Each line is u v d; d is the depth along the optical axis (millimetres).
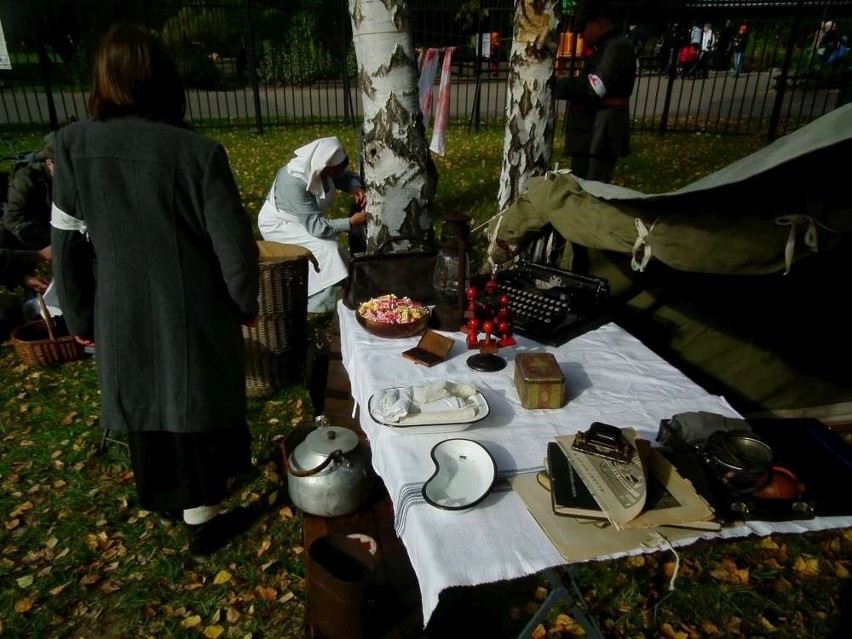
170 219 1767
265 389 3533
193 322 1857
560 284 2525
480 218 6395
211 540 2492
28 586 2389
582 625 1974
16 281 3623
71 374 3832
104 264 1818
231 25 16672
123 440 3227
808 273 2516
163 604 2324
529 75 3586
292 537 2609
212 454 2111
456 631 2113
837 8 11453
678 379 1979
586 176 5246
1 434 3295
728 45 17062
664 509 1291
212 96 15703
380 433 1694
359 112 13641
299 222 4000
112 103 1726
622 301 3027
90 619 2268
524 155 3771
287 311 3359
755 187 1833
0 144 8953
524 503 1386
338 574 1941
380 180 3457
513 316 2334
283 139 10648
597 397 1870
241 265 1843
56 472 3021
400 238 2836
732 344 2738
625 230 2271
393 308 2305
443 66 5086
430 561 1240
